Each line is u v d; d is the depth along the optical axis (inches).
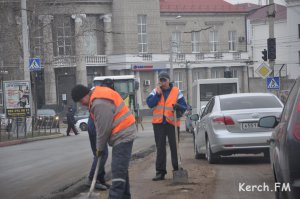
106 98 301.7
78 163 647.1
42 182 497.0
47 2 1694.1
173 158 450.9
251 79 2659.9
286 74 2773.1
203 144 615.8
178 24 2637.8
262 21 3193.9
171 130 452.4
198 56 2672.2
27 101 1218.0
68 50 2047.2
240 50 2778.1
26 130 1256.2
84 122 1813.5
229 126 549.6
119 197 305.3
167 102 451.5
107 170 551.8
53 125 1529.3
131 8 2479.1
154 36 2534.5
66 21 1854.1
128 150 307.4
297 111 267.0
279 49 3029.0
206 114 607.5
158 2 2541.8
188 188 417.7
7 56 1596.9
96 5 2440.9
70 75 2449.6
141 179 476.7
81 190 436.1
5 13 1581.0
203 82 1301.7
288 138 262.5
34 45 1621.6
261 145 541.0
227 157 655.8
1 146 1051.3
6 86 1210.0
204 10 2691.9
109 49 2479.1
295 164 258.7
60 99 2433.6
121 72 2477.9
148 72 2539.4
